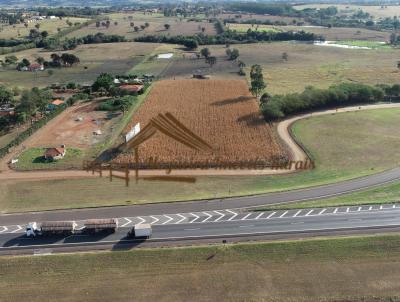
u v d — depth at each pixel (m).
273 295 42.44
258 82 115.69
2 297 42.69
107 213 58.66
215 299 42.06
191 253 48.88
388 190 64.88
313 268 46.25
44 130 93.50
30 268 46.88
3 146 85.00
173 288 43.62
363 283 43.94
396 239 50.53
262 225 55.03
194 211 58.84
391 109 107.44
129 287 43.88
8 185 67.81
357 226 54.34
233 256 48.34
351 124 95.69
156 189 65.38
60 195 64.25
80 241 52.06
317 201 61.34
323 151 80.56
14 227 55.38
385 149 81.69
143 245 51.03
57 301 42.12
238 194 63.41
